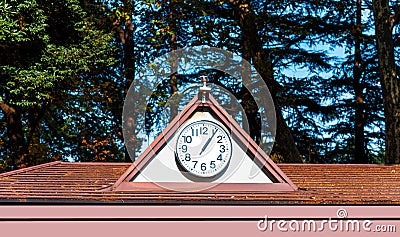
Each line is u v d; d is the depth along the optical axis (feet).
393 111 55.31
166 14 67.56
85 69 60.18
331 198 28.09
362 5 79.46
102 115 78.84
